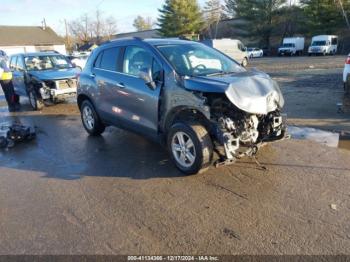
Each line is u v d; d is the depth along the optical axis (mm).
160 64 4820
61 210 3881
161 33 60219
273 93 4449
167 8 58250
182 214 3625
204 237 3197
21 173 5129
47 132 7637
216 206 3746
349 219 3361
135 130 5504
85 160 5527
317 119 7238
